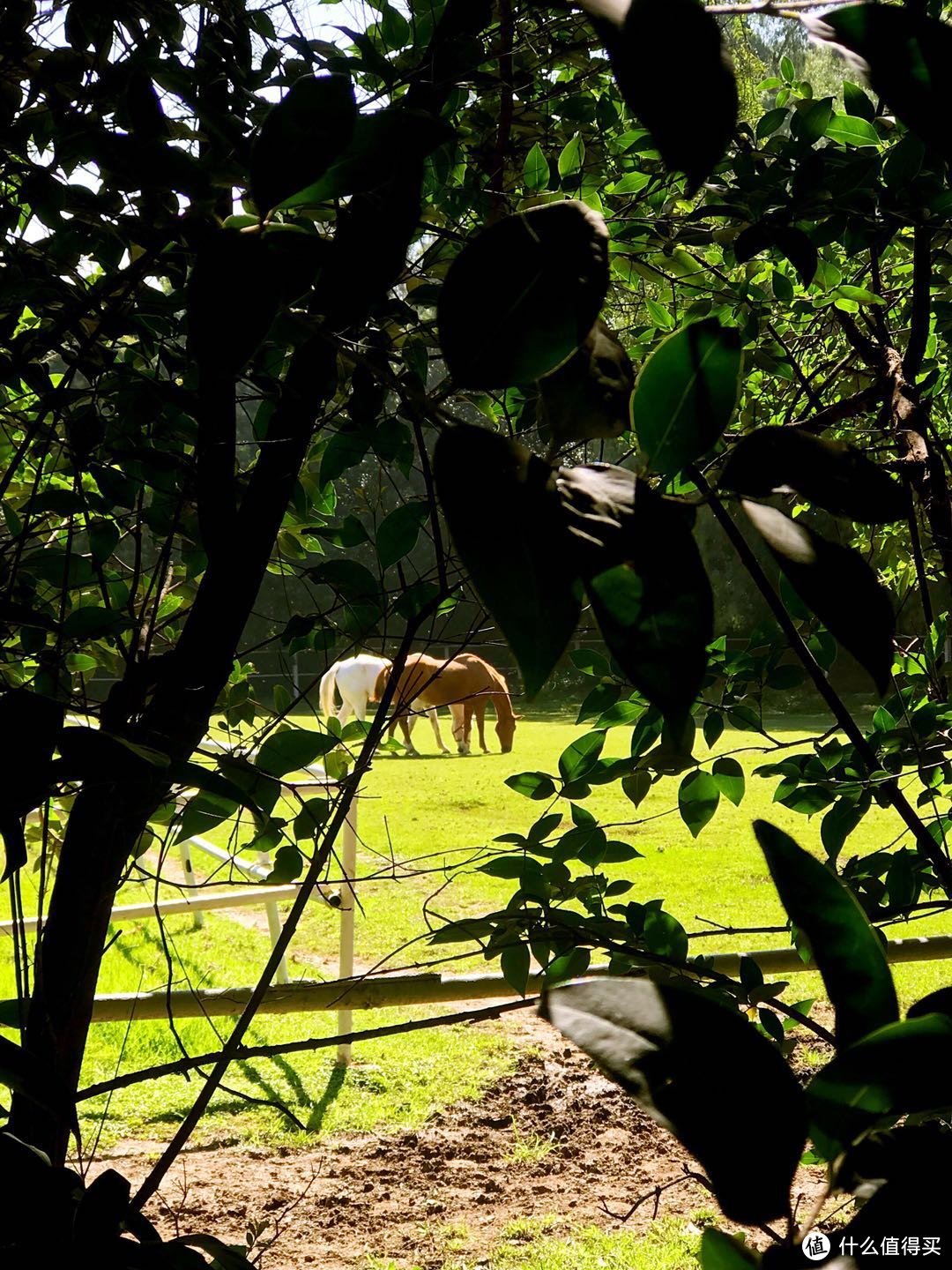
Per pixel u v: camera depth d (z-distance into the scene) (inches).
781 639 70.9
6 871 23.4
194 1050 217.6
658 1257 149.9
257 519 44.0
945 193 57.7
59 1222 25.2
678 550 15.8
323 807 58.7
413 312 37.2
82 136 43.8
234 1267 28.3
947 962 257.3
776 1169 17.8
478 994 90.9
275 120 19.5
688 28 14.9
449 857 370.6
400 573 50.8
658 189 80.1
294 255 22.6
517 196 68.6
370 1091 205.9
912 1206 16.3
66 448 56.5
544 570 15.2
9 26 47.4
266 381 48.4
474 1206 167.5
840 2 16.9
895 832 361.1
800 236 49.9
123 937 277.9
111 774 24.4
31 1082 28.3
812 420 54.1
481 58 37.8
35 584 59.1
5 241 53.8
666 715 15.3
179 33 52.4
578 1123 194.5
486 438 16.0
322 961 268.7
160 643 72.2
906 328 94.4
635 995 19.3
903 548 104.7
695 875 339.0
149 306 54.7
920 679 73.7
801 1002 56.7
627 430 18.3
